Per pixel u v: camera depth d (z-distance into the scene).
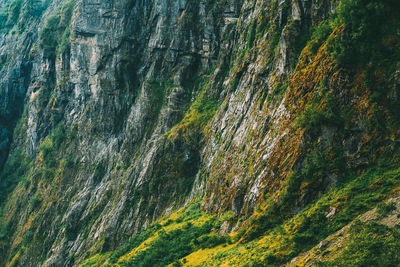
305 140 64.69
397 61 57.62
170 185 116.50
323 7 82.12
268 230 63.47
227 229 77.31
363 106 59.38
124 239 113.81
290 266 49.91
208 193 95.00
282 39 84.69
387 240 41.72
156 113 135.88
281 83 83.00
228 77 121.19
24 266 139.38
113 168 138.25
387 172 53.53
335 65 63.97
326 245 48.22
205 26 135.12
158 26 143.12
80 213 134.00
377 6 60.16
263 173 72.62
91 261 111.25
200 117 121.44
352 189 54.72
